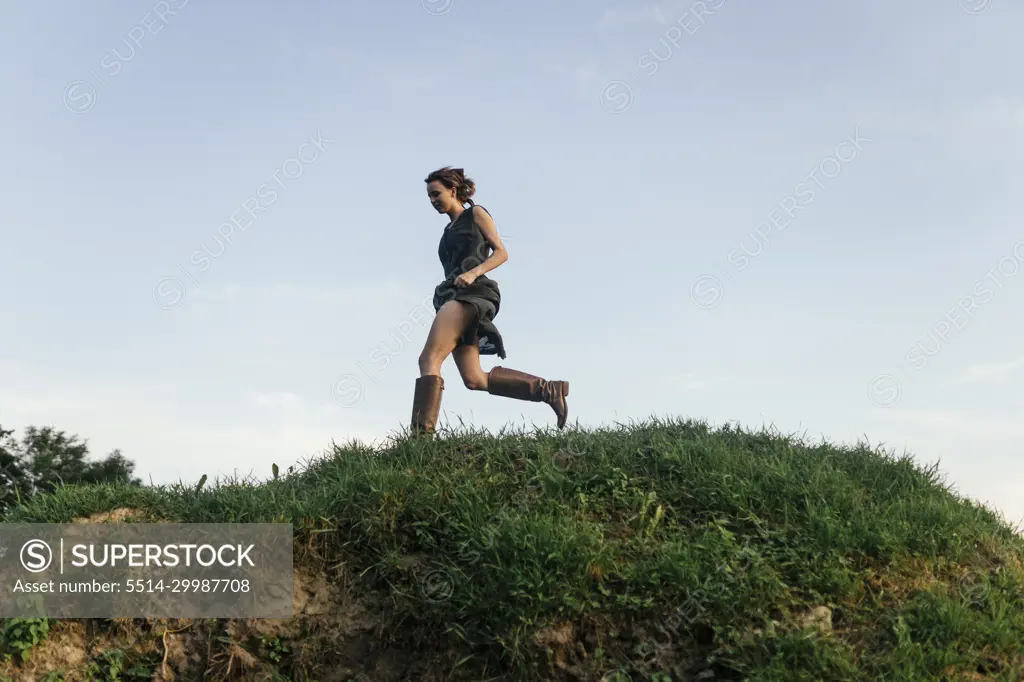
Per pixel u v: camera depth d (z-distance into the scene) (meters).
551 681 5.14
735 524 6.05
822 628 5.29
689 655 5.24
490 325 7.80
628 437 7.23
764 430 7.70
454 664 5.29
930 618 5.36
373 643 5.55
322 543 5.92
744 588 5.40
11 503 6.66
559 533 5.64
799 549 5.78
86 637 5.54
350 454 6.97
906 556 5.88
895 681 4.90
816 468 6.70
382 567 5.77
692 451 6.83
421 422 7.20
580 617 5.32
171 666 5.48
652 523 6.01
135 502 6.38
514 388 7.82
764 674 4.96
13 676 5.36
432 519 6.00
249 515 6.00
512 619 5.27
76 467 20.73
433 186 8.03
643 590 5.41
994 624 5.35
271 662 5.51
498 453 6.79
